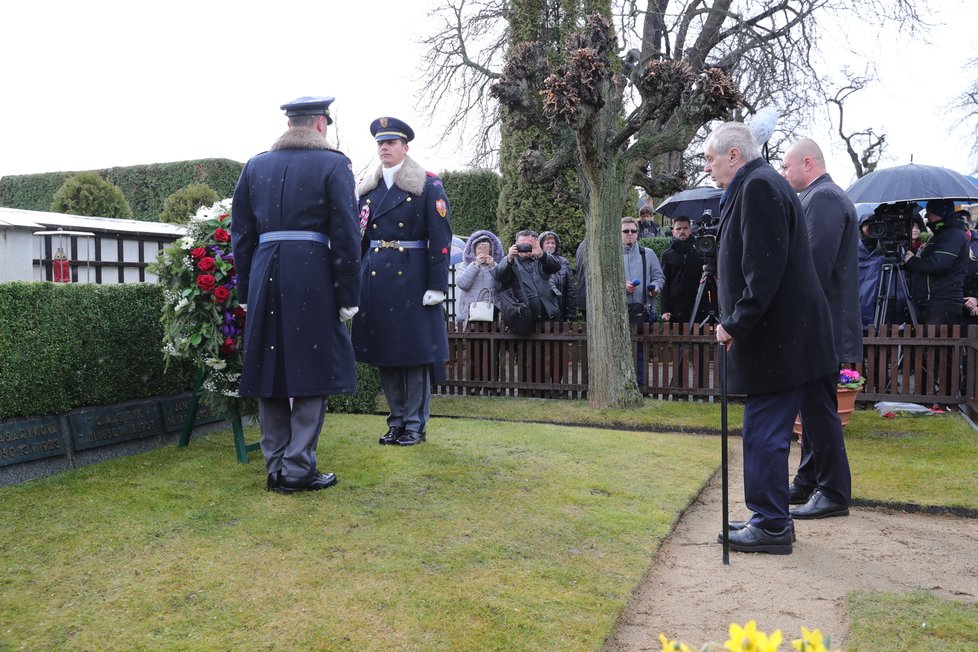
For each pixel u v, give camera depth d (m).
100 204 11.66
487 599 2.95
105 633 2.62
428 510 3.97
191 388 5.61
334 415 6.84
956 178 8.45
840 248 4.61
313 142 4.29
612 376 7.46
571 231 12.55
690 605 3.08
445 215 5.49
